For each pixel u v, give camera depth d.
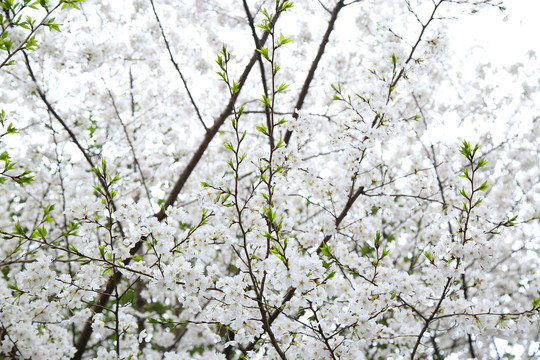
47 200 7.07
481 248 3.22
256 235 3.45
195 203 6.88
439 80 7.55
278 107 7.19
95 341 6.59
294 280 2.88
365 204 6.25
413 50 4.65
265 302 3.47
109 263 3.04
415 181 5.44
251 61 6.35
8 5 3.09
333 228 4.62
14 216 7.25
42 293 3.25
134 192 7.27
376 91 4.25
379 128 4.30
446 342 6.73
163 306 7.00
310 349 3.28
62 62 5.77
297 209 7.41
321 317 3.40
